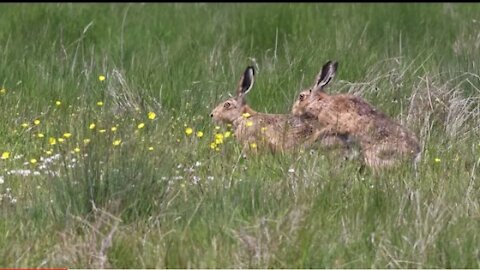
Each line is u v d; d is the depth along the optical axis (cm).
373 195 1866
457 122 2398
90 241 1661
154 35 3331
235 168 2048
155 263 1627
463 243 1667
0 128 2317
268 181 1972
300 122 2288
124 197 1819
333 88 2608
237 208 1798
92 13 3584
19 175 1994
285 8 3731
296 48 3042
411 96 2523
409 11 3672
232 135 2347
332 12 3722
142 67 2842
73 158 1989
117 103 2550
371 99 2559
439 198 1839
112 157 1894
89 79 2714
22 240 1694
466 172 2089
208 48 3156
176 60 2955
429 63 2812
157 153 1983
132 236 1691
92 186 1830
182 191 1875
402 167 2084
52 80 2727
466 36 3180
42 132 2305
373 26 3447
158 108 2527
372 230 1716
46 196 1872
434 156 2205
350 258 1639
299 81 2705
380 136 2169
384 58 2884
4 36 3198
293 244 1642
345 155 2197
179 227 1742
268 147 2278
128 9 3812
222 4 4097
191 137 2270
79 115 2372
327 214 1786
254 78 2500
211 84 2703
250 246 1634
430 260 1630
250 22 3472
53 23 3353
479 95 2539
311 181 1927
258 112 2525
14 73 2766
